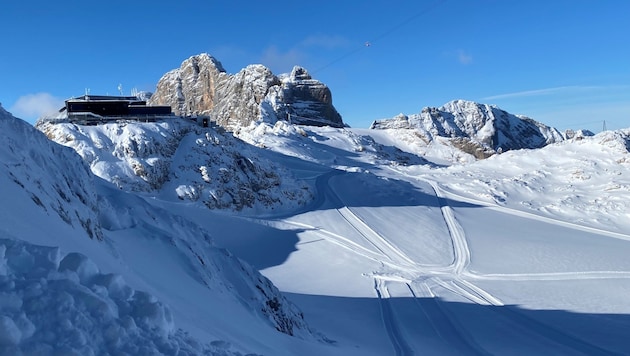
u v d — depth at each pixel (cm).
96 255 880
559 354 1814
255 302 1482
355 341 1836
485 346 1894
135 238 1329
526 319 2261
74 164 1317
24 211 770
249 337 1026
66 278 514
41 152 1155
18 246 534
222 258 1614
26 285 474
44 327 439
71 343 433
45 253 544
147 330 527
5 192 772
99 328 474
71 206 1052
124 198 1628
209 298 1180
